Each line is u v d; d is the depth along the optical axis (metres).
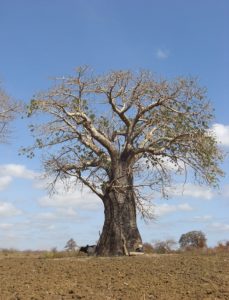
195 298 12.30
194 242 30.62
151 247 28.44
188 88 25.62
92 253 26.05
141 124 26.80
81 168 27.22
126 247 25.25
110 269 16.58
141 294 12.79
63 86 26.16
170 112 25.97
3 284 14.15
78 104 26.27
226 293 12.63
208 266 16.58
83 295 12.73
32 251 29.55
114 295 12.75
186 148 25.78
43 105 25.91
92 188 26.67
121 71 26.17
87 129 26.55
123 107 26.69
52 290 13.35
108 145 26.39
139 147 26.33
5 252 29.44
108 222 25.69
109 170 26.80
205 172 25.88
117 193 25.92
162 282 14.18
